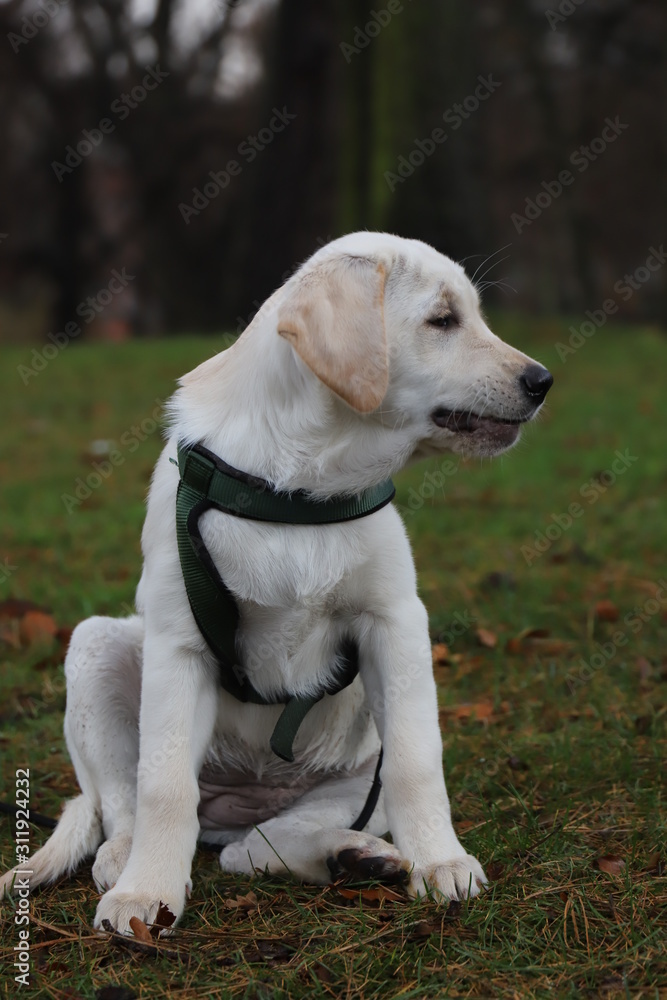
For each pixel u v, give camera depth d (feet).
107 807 16.67
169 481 15.88
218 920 14.52
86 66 145.48
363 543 15.35
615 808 17.75
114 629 17.54
